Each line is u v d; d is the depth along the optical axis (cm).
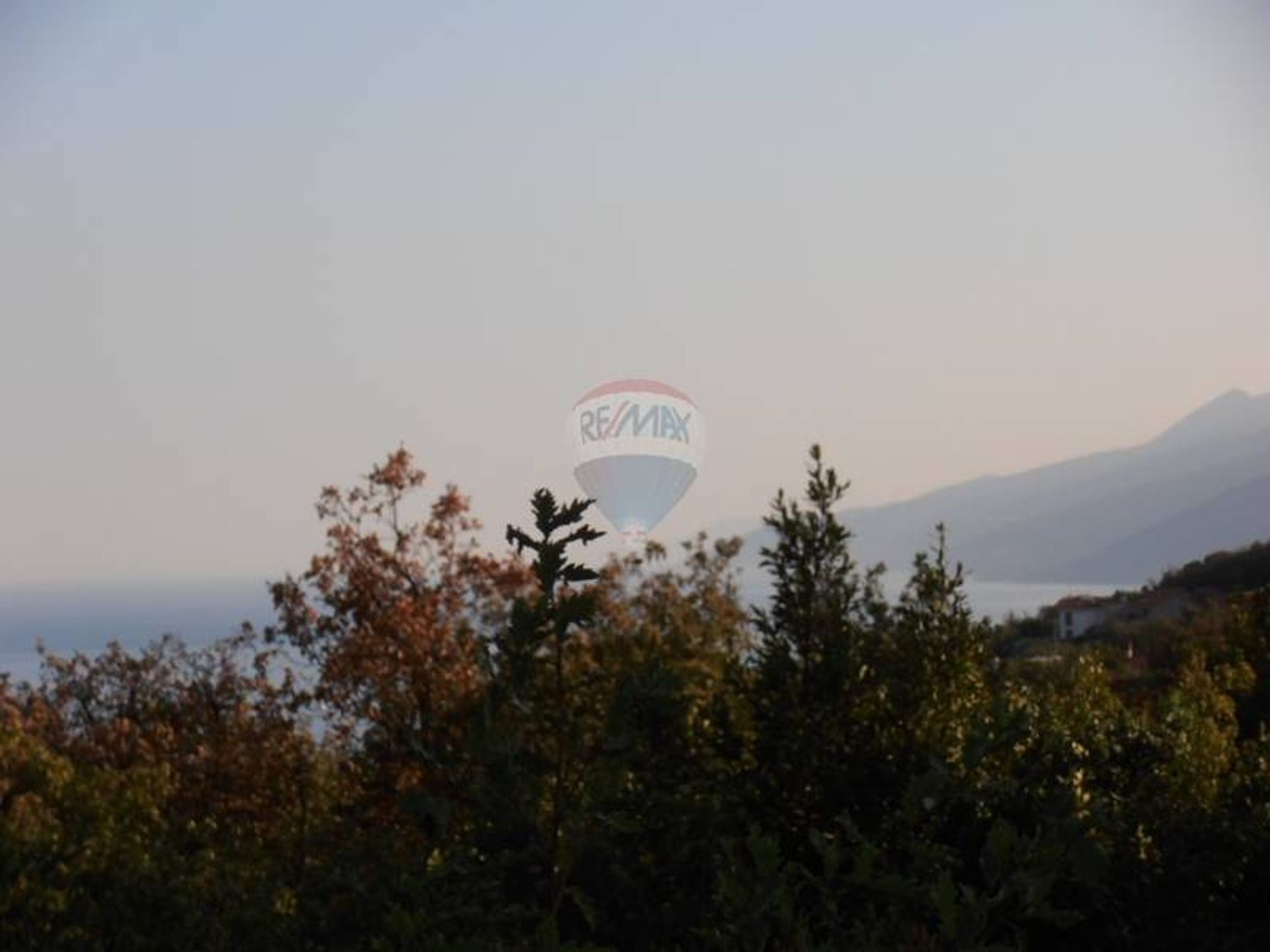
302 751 5297
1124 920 1678
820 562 1953
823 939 1087
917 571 2014
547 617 1106
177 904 1480
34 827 1844
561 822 1123
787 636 1908
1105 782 2044
